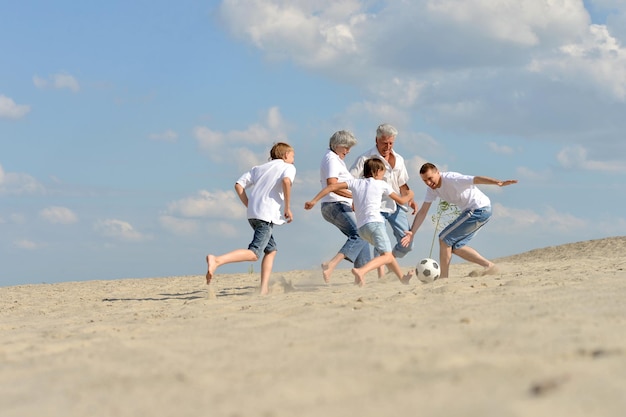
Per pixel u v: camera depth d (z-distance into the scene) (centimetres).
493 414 194
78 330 470
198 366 302
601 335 310
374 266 756
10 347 398
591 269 772
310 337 360
